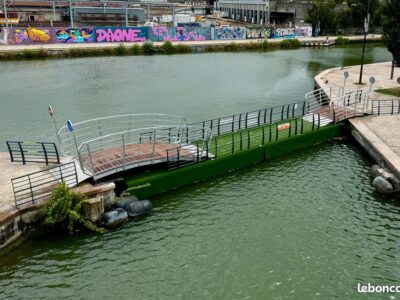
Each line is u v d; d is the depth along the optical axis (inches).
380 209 695.7
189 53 3031.5
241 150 861.2
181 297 500.4
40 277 527.2
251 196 740.7
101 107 1439.5
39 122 1254.3
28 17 4015.8
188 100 1550.2
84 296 498.6
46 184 639.8
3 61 2470.5
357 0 3978.8
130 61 2566.4
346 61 2635.3
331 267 553.9
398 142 903.1
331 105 1162.6
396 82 1669.5
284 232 630.5
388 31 1513.3
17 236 575.8
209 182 793.6
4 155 764.6
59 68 2242.9
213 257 572.4
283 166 872.3
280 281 528.4
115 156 754.8
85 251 577.3
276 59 2733.8
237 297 501.4
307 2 4448.8
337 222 657.0
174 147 815.7
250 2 4773.6
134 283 522.0
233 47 3250.5
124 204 668.1
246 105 1483.8
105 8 3848.4
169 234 622.5
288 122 1056.8
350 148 978.7
